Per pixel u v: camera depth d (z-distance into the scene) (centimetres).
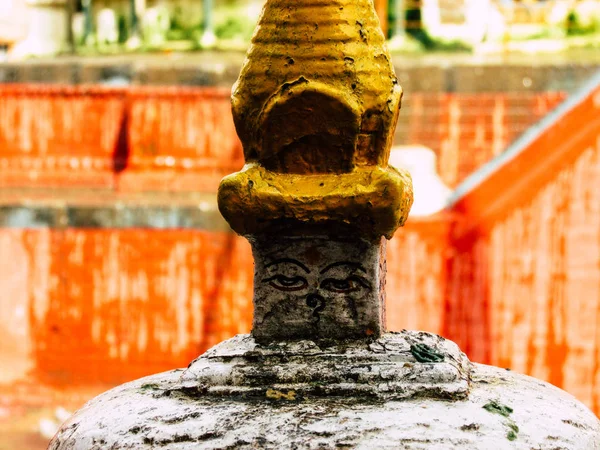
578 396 770
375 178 271
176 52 945
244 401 264
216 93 814
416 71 793
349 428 242
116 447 250
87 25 995
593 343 770
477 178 784
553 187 778
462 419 247
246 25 947
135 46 967
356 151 276
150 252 802
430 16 891
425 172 788
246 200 274
